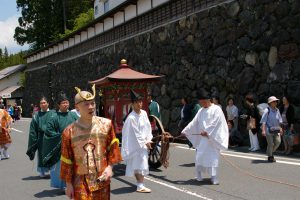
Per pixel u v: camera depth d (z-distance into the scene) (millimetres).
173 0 18531
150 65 20812
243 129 14352
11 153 15117
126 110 11086
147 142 8305
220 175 9414
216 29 15742
